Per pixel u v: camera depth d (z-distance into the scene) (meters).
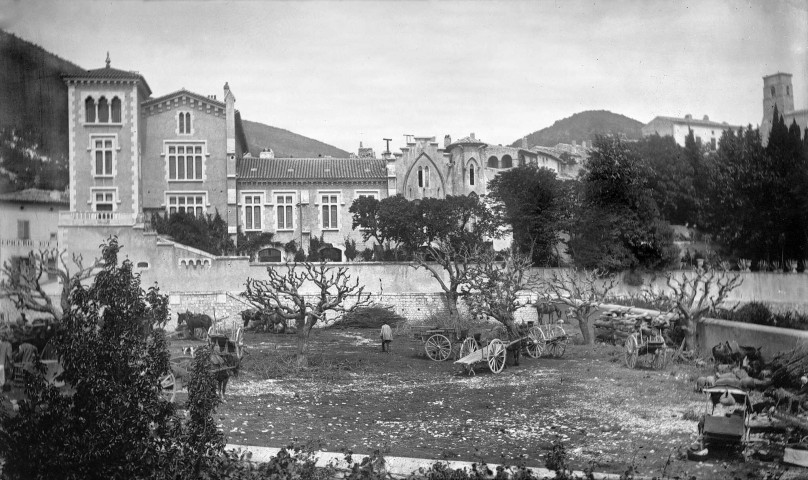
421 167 70.19
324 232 69.62
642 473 13.86
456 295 45.66
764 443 15.14
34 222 32.78
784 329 23.47
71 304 12.55
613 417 18.41
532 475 13.16
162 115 65.19
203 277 45.72
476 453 15.20
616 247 35.50
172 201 65.25
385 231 57.09
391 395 22.27
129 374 12.29
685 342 27.64
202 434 12.61
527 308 42.81
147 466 12.17
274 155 80.31
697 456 14.73
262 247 67.31
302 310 32.34
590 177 36.06
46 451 11.95
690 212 32.78
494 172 67.88
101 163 51.75
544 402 20.58
